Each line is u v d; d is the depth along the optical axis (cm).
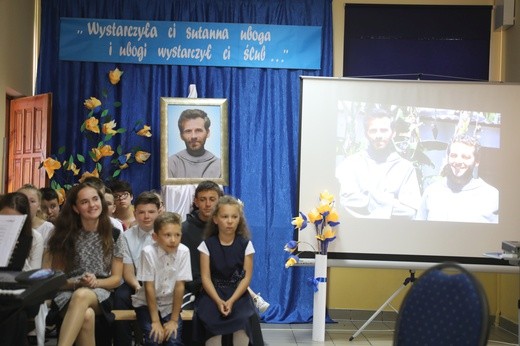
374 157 601
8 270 376
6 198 394
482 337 240
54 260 423
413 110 602
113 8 684
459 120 599
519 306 485
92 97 667
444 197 596
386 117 602
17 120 656
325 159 601
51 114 640
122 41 678
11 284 345
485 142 597
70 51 676
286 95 684
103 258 430
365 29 695
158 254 420
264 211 676
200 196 481
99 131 654
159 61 679
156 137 677
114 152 675
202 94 681
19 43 646
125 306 450
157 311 417
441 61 693
